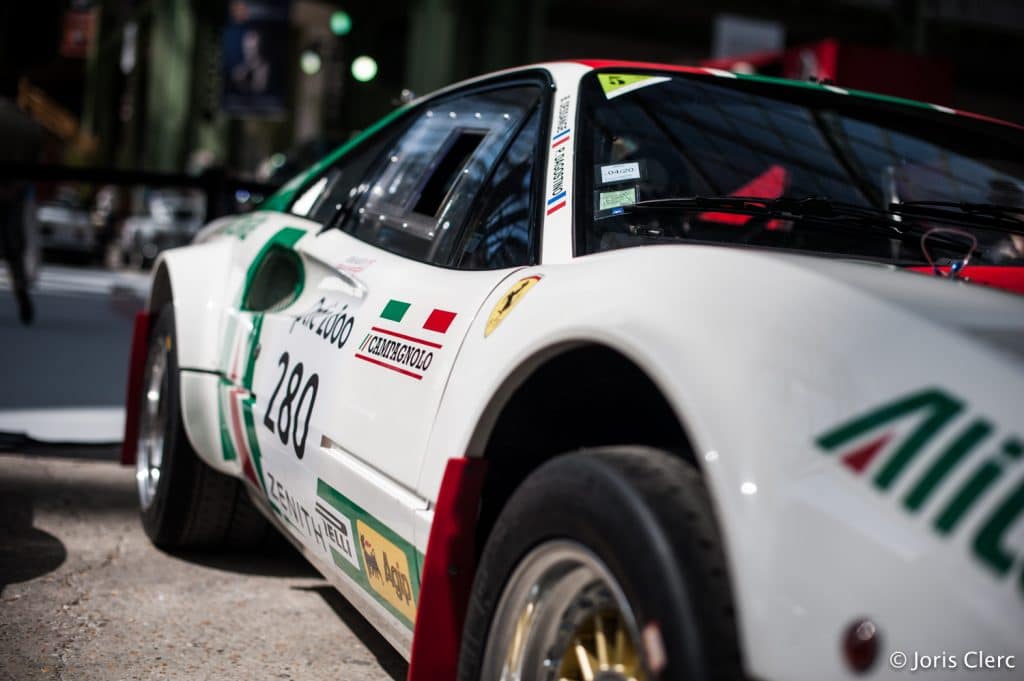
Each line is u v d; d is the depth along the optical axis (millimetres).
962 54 35562
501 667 1555
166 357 3133
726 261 1431
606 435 1892
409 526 1794
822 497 1145
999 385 1122
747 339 1277
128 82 41344
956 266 1989
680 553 1242
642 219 2014
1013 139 2600
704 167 2164
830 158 2336
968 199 2373
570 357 1674
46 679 2234
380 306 2156
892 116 2533
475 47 28625
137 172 5215
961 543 1060
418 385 1864
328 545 2234
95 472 4176
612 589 1343
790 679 1118
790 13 34344
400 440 1869
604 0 33406
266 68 27219
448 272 2070
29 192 8359
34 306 10117
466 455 1676
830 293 1302
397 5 34844
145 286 14312
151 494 3326
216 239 3471
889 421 1144
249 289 2902
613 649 1419
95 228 20109
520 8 28781
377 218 2512
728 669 1180
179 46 33500
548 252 1893
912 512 1095
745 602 1156
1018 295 1457
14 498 3688
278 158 15938
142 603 2771
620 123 2148
